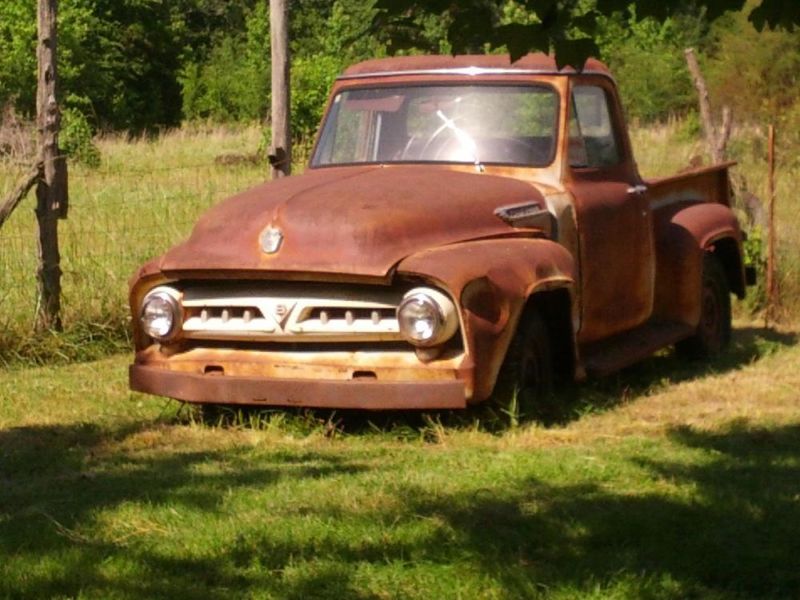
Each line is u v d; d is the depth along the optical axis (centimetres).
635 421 841
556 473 693
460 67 918
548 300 839
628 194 953
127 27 4697
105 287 1108
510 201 840
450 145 898
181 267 786
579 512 630
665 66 3478
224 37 5128
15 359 1040
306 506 634
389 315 764
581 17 500
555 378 873
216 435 805
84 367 1030
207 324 798
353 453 752
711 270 1088
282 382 774
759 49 3003
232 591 537
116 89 4434
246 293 789
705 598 538
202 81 4525
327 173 877
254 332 785
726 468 718
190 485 674
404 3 508
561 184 882
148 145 2836
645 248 971
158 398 905
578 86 917
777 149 2227
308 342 780
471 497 649
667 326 1023
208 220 808
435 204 802
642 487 677
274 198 805
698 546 586
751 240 1305
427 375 755
